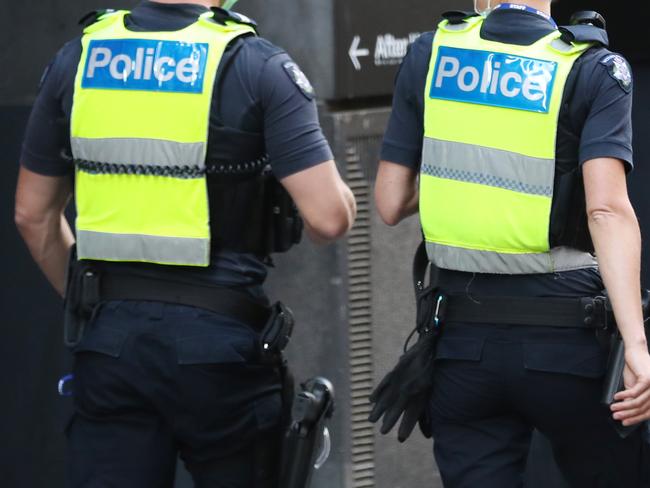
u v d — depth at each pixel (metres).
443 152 10.25
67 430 10.40
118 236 9.91
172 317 9.81
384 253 14.07
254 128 9.80
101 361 9.88
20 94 13.73
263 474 10.26
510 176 10.01
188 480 13.95
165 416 9.92
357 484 14.07
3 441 14.32
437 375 10.48
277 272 13.77
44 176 10.41
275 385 10.27
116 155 9.88
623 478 10.57
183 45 9.80
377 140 13.87
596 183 9.68
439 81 10.31
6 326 14.12
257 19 13.30
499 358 10.11
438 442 10.64
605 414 10.16
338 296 13.74
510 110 10.00
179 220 9.82
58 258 10.86
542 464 13.29
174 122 9.75
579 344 9.99
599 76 9.80
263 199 10.04
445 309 10.38
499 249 10.04
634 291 9.60
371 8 13.60
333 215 9.92
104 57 9.98
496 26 10.22
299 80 9.80
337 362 13.81
